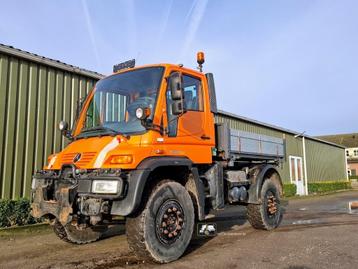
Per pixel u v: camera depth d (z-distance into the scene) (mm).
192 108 6109
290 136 25000
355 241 6559
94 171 4785
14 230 7898
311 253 5586
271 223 7848
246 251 5773
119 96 5918
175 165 5219
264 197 7750
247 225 8719
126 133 5250
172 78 5250
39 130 9539
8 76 8969
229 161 6953
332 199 19688
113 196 4457
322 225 8789
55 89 10062
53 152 9820
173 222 5160
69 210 4703
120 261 5234
